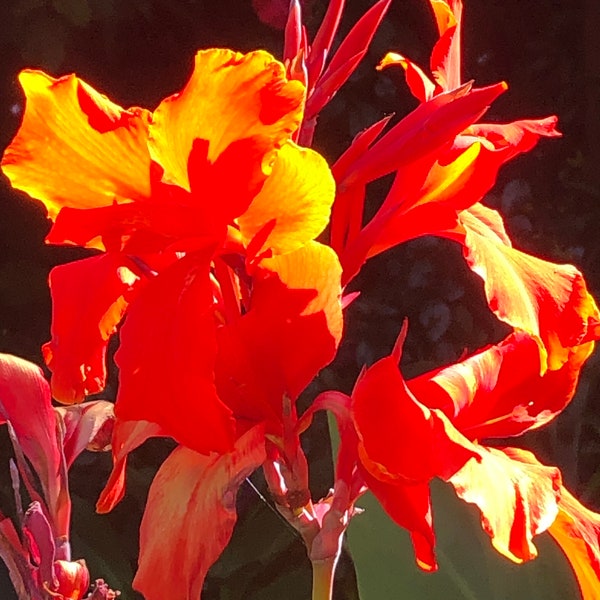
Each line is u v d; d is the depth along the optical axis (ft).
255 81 1.69
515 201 6.44
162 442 5.42
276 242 1.77
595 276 6.24
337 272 1.78
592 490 4.79
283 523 4.58
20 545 2.02
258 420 1.84
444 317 6.17
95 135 1.74
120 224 1.78
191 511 1.81
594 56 6.43
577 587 2.36
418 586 2.43
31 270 6.29
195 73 1.68
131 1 6.00
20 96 6.10
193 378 1.70
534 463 1.92
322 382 5.69
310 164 1.71
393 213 1.92
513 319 1.80
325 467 5.12
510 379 1.96
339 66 1.95
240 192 1.73
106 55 6.18
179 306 1.73
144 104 6.34
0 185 6.28
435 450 1.75
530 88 6.72
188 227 1.78
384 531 2.45
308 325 1.79
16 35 5.88
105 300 1.82
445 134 1.83
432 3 1.95
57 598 2.01
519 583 2.39
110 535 4.68
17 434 2.06
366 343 6.25
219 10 6.23
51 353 1.87
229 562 4.57
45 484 2.07
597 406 5.35
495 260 1.86
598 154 6.42
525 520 1.77
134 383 1.71
